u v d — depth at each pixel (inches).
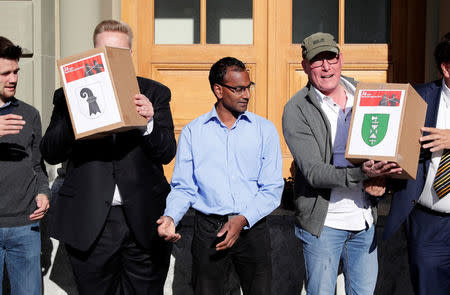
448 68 102.4
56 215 107.6
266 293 109.0
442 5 148.9
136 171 104.9
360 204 109.0
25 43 151.0
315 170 103.3
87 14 153.2
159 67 164.9
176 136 164.2
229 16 163.8
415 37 159.5
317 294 109.4
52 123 106.6
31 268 122.9
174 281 138.6
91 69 92.0
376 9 160.6
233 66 103.7
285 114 110.0
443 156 105.2
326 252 108.7
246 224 103.7
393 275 135.2
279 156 109.3
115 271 109.6
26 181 120.9
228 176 106.5
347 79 113.7
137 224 105.0
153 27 164.7
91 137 97.1
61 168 150.8
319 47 104.0
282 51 161.9
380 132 92.5
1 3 150.8
